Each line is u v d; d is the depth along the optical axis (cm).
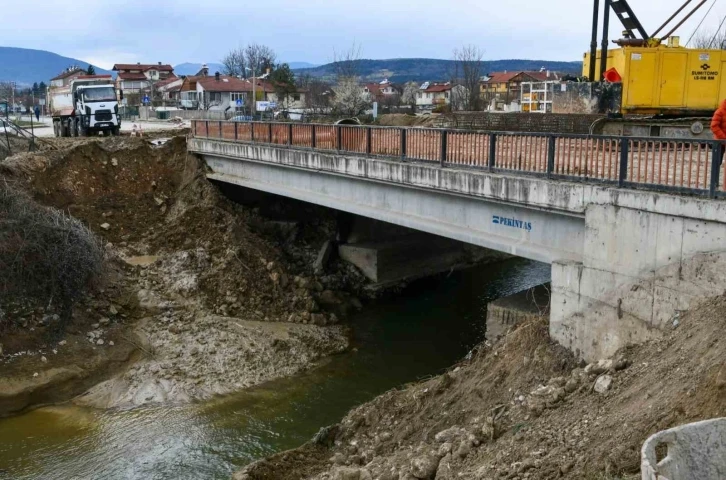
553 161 1133
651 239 941
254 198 2575
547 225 1173
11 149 2738
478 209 1330
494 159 1257
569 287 1080
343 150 1750
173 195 2539
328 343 1862
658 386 784
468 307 2225
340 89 5847
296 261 2400
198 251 2173
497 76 9481
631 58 1672
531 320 1219
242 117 4634
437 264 2606
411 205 1534
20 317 1662
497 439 924
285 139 2033
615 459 688
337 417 1460
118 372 1631
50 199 2272
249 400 1538
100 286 1894
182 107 8625
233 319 1903
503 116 2208
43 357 1600
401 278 2459
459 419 1096
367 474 967
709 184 888
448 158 1381
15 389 1490
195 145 2578
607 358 980
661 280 931
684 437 519
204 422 1436
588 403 873
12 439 1359
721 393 667
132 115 7225
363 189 1712
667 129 1641
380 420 1214
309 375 1680
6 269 1695
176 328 1806
